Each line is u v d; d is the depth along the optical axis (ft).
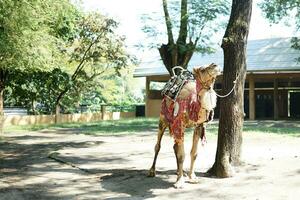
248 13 29.25
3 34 43.09
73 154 41.22
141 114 116.78
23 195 25.61
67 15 55.98
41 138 58.03
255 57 95.50
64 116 93.56
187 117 26.02
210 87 25.57
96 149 44.80
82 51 91.25
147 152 41.57
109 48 92.63
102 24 90.79
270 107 105.19
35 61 48.19
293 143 45.68
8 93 92.89
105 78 121.60
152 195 24.30
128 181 27.99
